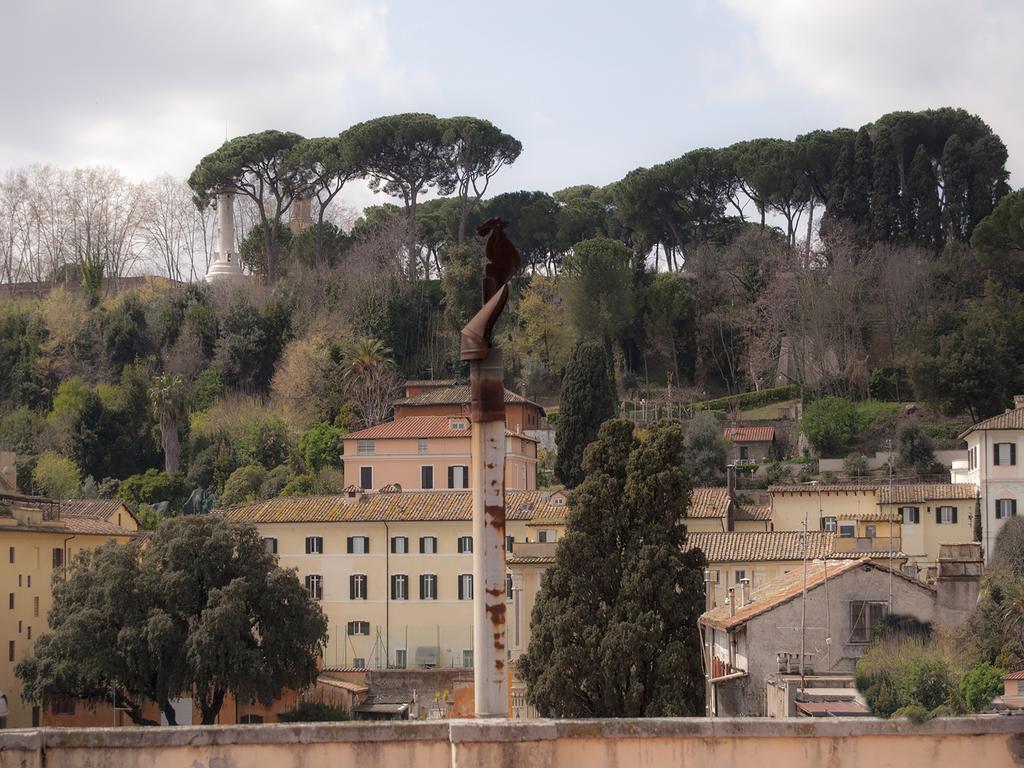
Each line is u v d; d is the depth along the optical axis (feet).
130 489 421.18
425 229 590.55
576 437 398.42
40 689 236.22
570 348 510.58
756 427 440.45
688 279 527.81
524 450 367.66
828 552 246.06
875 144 525.34
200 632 232.73
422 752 47.26
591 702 169.17
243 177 577.84
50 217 604.49
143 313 522.06
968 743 48.11
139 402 456.86
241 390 497.46
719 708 166.40
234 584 238.68
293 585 246.88
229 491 410.93
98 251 583.58
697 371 517.14
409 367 515.50
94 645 236.63
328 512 310.86
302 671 245.04
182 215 630.33
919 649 151.02
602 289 508.12
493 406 52.54
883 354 481.46
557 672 168.76
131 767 47.14
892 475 378.12
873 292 486.79
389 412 457.68
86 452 442.50
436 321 526.16
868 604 166.20
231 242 584.40
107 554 246.47
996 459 297.12
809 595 167.02
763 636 166.81
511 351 517.14
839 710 138.31
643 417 461.37
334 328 505.25
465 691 267.59
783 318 489.67
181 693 237.86
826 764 47.70
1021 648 157.28
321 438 429.79
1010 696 143.64
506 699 52.11
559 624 171.83
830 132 540.52
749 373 501.15
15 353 499.10
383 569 304.71
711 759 47.60
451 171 555.28
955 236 512.22
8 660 264.72
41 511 286.66
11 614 266.57
